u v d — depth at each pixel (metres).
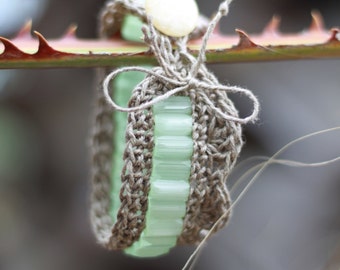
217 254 0.49
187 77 0.25
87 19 0.53
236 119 0.25
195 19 0.26
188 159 0.26
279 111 0.48
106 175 0.32
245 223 0.49
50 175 0.57
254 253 0.48
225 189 0.26
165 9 0.26
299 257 0.47
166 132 0.25
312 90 0.49
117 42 0.29
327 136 0.47
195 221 0.26
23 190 0.57
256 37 0.30
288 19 0.53
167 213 0.26
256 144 0.49
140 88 0.25
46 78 0.56
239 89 0.25
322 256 0.46
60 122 0.56
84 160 0.56
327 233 0.47
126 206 0.26
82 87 0.56
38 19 0.53
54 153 0.56
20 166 0.57
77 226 0.54
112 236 0.27
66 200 0.56
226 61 0.28
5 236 0.54
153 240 0.27
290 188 0.49
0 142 0.56
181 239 0.27
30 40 0.29
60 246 0.54
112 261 0.52
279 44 0.28
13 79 0.56
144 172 0.26
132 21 0.29
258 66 0.49
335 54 0.28
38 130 0.57
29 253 0.54
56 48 0.28
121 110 0.25
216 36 0.29
